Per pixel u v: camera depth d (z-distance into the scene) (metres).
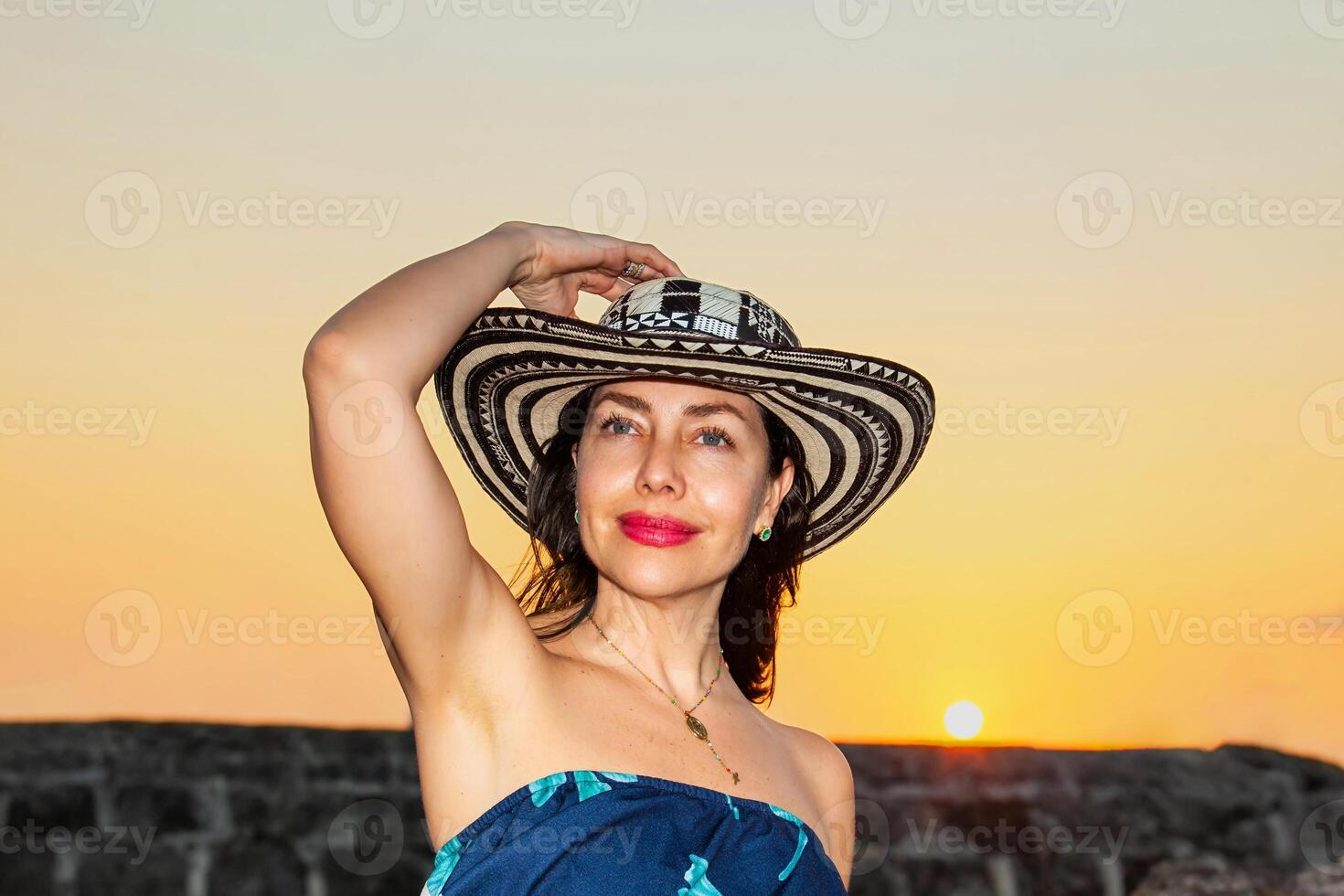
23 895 5.45
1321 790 5.73
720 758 2.20
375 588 1.84
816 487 2.64
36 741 5.75
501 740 1.96
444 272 1.99
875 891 5.51
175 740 5.88
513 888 1.83
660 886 1.88
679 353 2.11
